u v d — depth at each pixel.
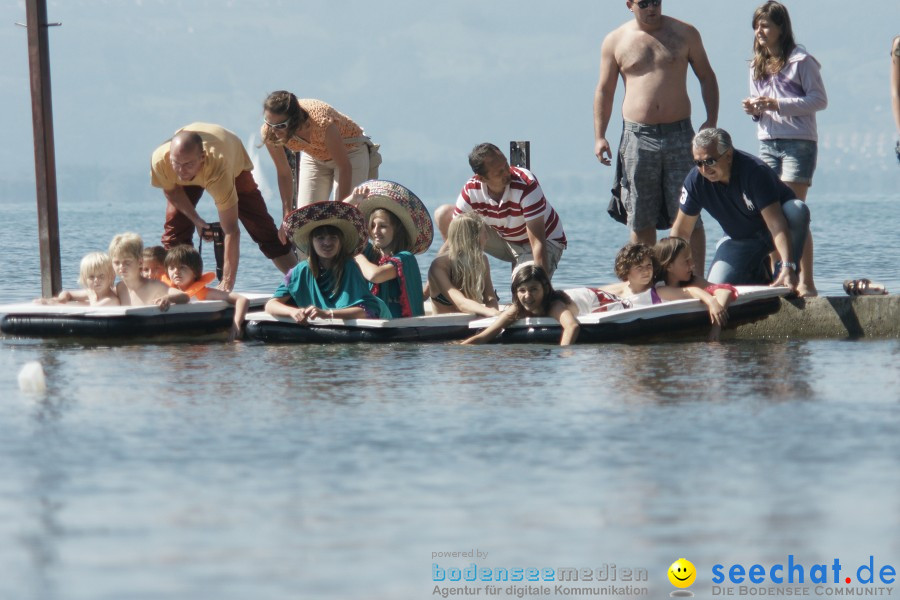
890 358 29.80
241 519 16.11
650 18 39.47
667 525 15.77
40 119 39.62
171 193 39.03
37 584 13.92
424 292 39.44
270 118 39.25
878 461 18.70
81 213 193.50
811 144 38.59
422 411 22.98
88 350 32.59
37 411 23.17
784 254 34.62
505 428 21.34
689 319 33.41
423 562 14.56
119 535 15.50
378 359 30.19
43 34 39.62
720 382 25.98
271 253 41.22
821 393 24.50
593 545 15.11
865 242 74.38
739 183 34.44
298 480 17.95
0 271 56.25
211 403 23.97
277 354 31.41
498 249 39.59
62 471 18.55
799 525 15.71
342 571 14.27
